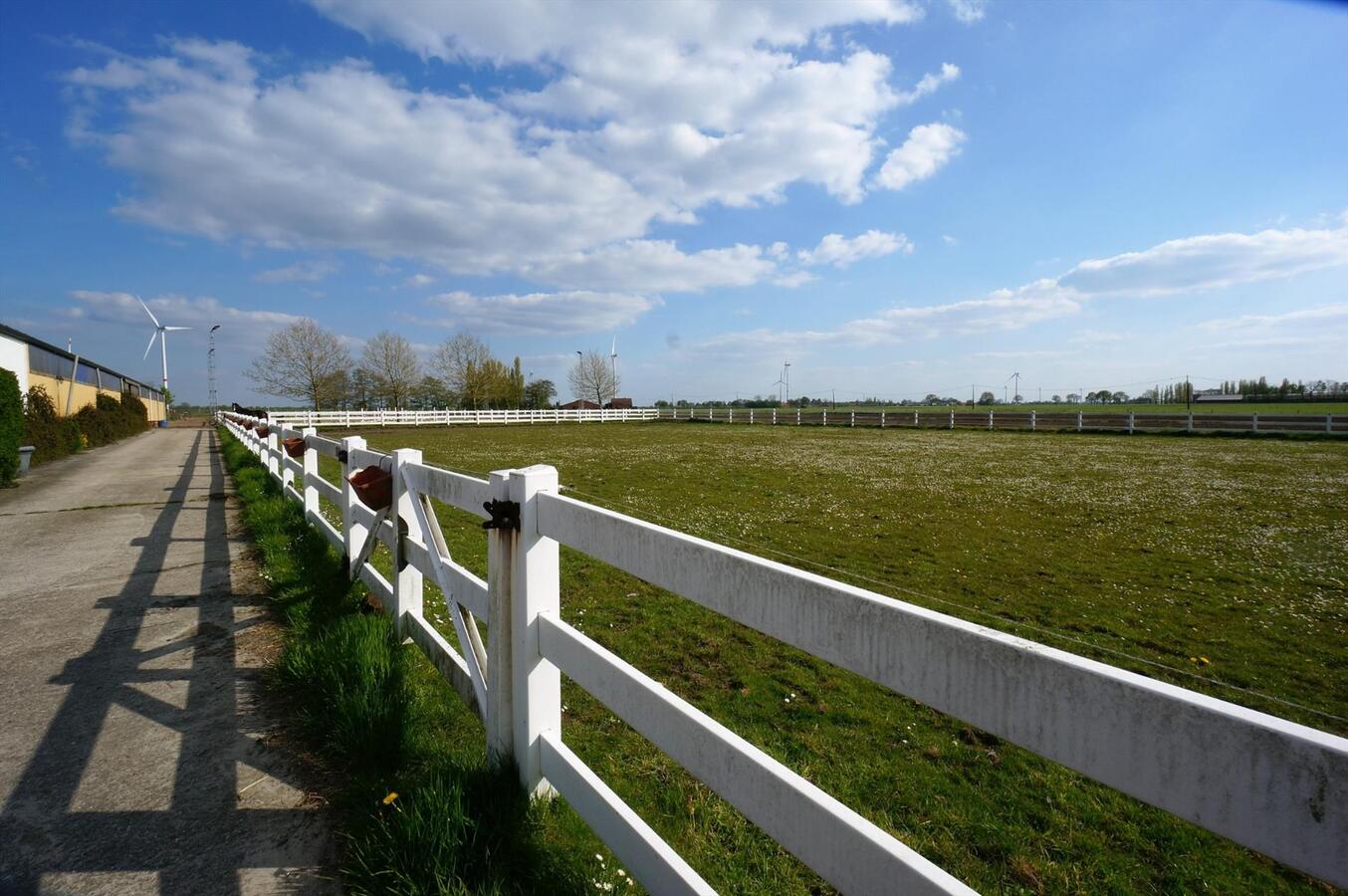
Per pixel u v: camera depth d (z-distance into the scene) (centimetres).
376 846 219
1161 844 273
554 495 235
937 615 118
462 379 7300
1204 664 470
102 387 4122
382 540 454
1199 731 85
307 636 415
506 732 257
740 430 4034
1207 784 85
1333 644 507
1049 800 300
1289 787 77
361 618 422
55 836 238
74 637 437
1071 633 525
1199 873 256
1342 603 602
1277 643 509
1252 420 3031
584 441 2977
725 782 163
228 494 1125
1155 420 3309
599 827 204
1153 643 507
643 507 1077
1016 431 3519
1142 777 92
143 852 230
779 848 250
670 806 274
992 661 109
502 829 228
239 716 329
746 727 363
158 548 703
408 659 382
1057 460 1978
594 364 7981
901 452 2288
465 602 300
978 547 819
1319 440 2705
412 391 7188
